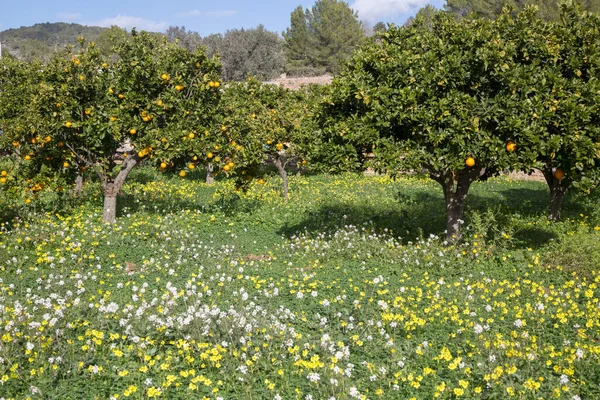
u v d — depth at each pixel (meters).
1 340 6.65
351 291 9.96
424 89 11.45
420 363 7.04
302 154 18.17
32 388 5.84
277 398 5.71
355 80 12.25
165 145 14.73
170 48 15.53
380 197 21.39
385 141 11.84
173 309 8.18
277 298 9.54
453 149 11.34
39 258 11.50
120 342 7.08
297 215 18.22
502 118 11.14
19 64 20.83
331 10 64.75
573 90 11.23
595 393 6.30
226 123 15.93
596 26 11.55
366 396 5.96
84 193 19.47
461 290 9.97
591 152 10.61
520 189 23.44
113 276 10.85
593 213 17.50
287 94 22.11
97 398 5.87
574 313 8.75
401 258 12.31
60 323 7.64
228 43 54.84
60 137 14.92
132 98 14.80
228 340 7.32
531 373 6.56
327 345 7.13
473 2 39.34
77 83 14.64
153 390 5.71
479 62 11.23
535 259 11.73
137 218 16.41
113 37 15.29
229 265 11.65
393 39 12.92
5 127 17.84
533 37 11.74
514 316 8.82
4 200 15.32
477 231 12.77
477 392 6.02
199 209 18.62
